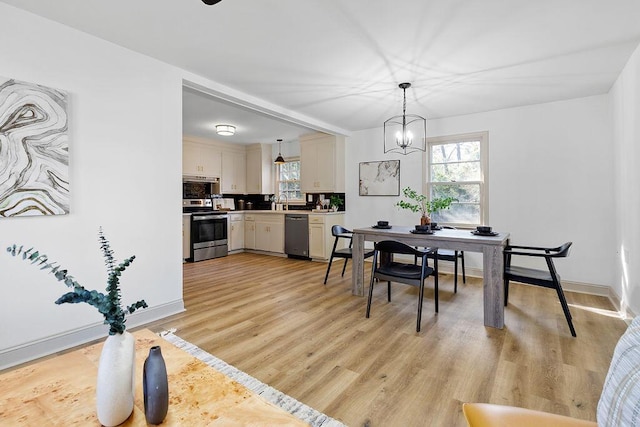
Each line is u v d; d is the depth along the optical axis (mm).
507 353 2092
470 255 4258
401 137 3412
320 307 2994
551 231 3736
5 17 1879
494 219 4074
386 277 2676
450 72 2852
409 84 3125
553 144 3707
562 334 2385
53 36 2059
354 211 5352
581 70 2824
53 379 1121
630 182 2686
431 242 2840
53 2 1866
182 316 2752
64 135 2092
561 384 1740
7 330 1910
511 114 3951
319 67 2758
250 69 2811
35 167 1969
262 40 2318
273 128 5199
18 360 1946
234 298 3270
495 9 1924
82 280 2203
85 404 995
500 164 4027
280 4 1893
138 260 2523
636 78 2455
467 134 4238
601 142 3443
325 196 5871
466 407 1006
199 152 5879
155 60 2615
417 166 4676
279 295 3373
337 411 1532
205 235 5496
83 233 2207
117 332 955
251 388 1712
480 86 3203
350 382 1773
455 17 2012
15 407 975
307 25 2117
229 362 1985
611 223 3393
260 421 930
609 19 2021
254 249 6215
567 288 3643
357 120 4609
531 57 2562
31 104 1949
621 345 878
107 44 2324
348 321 2650
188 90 3078
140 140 2523
